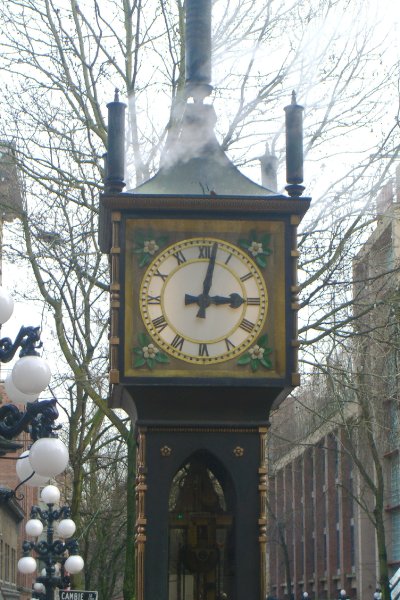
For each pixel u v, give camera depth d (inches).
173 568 240.8
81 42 702.5
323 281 655.8
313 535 2758.4
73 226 706.8
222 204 241.8
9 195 722.2
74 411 933.8
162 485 236.8
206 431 239.0
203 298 240.7
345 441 1424.7
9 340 414.3
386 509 2011.6
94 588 1711.4
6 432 407.2
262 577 234.4
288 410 1068.5
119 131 246.2
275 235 244.2
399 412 926.4
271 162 287.9
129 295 239.6
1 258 748.6
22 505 2276.1
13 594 2068.2
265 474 238.1
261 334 240.7
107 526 1405.0
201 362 238.8
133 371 237.1
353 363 819.4
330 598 2511.1
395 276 731.4
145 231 241.9
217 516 243.6
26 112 708.0
